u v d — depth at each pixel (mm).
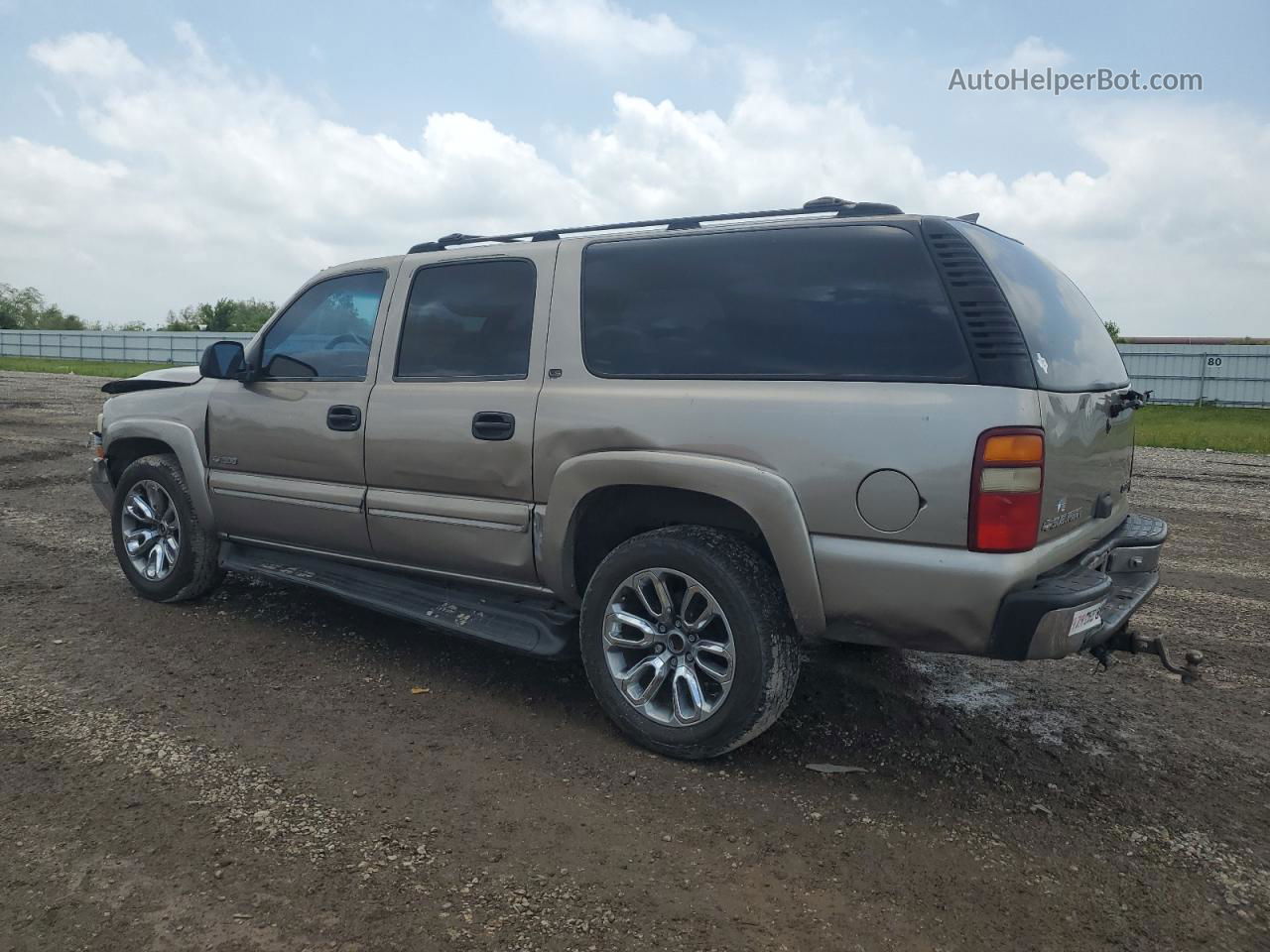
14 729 3490
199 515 4957
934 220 3109
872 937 2406
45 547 6418
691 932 2398
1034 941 2412
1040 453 2836
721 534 3363
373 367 4258
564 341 3699
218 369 4664
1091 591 2887
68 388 24094
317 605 5219
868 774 3352
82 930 2336
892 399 2957
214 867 2625
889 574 2947
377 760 3338
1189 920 2531
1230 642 5070
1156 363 32125
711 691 3434
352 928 2371
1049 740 3711
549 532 3625
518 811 2996
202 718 3654
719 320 3371
